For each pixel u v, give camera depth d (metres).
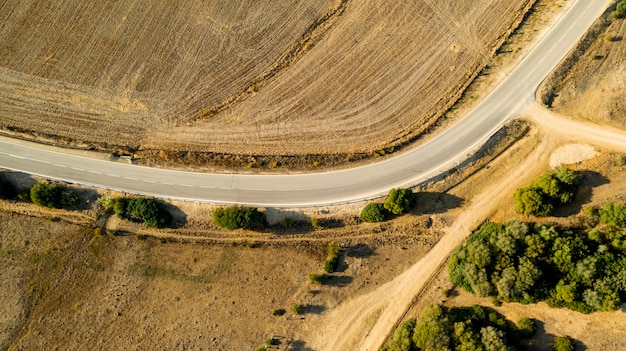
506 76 55.34
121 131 56.66
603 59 54.88
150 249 53.53
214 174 54.97
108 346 51.22
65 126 57.00
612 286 44.78
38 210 54.72
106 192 54.75
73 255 53.66
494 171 53.00
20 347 51.31
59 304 52.50
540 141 53.16
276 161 54.88
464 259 48.94
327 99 56.47
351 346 49.81
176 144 55.94
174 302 52.09
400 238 52.06
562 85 54.66
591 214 49.00
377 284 51.31
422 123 54.88
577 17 56.16
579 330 46.25
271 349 50.19
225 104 57.03
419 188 52.75
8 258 53.69
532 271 45.38
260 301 51.53
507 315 48.06
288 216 53.12
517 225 47.38
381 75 56.66
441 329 45.59
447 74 56.12
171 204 54.22
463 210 52.19
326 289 51.47
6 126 56.91
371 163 54.09
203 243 53.31
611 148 51.50
